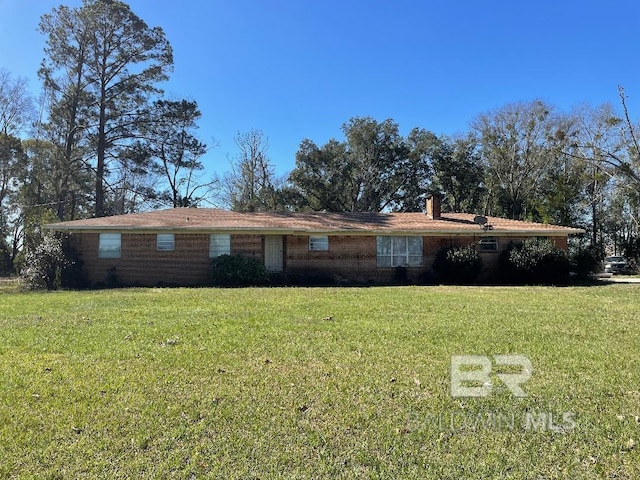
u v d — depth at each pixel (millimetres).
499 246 23062
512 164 39781
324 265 22203
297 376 5523
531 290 16438
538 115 38531
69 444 3773
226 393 4934
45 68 31688
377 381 5348
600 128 33062
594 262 22609
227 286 19266
